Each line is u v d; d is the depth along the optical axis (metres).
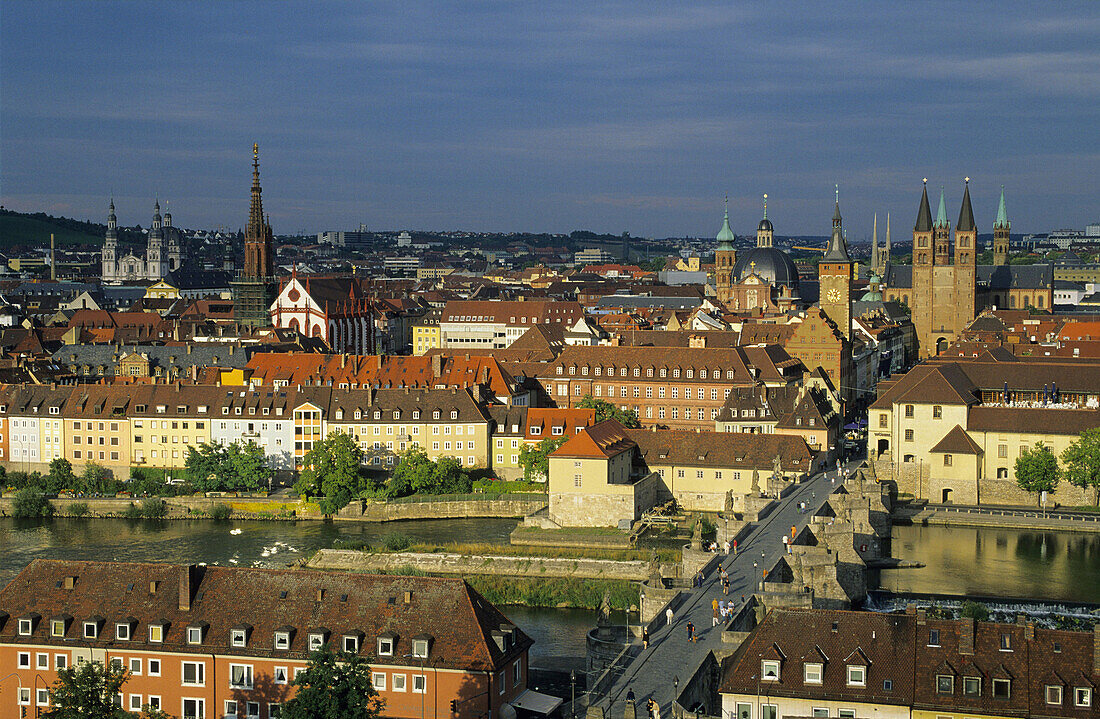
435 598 142.00
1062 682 115.88
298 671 139.38
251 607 144.25
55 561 152.12
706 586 177.12
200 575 148.12
